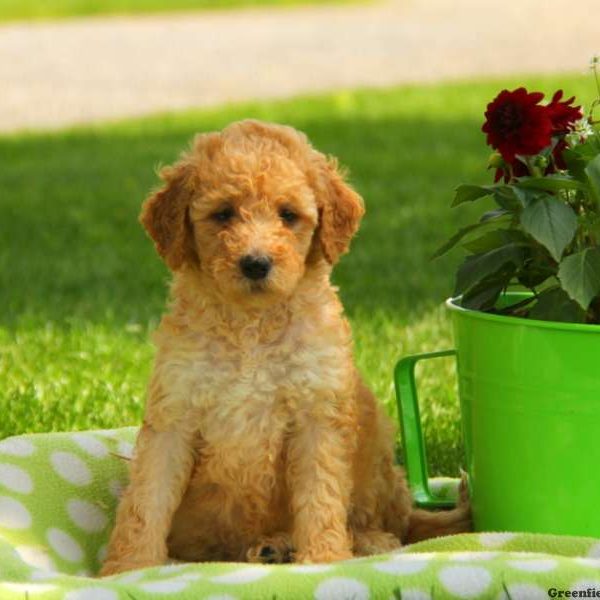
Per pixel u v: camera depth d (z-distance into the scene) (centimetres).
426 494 943
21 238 2045
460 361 839
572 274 763
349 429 835
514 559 680
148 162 2680
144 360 1312
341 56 4447
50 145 2919
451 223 2078
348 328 863
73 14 5500
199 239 832
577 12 5581
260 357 814
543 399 776
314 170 854
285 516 865
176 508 849
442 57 4381
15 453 888
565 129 845
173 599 670
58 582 703
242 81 3922
